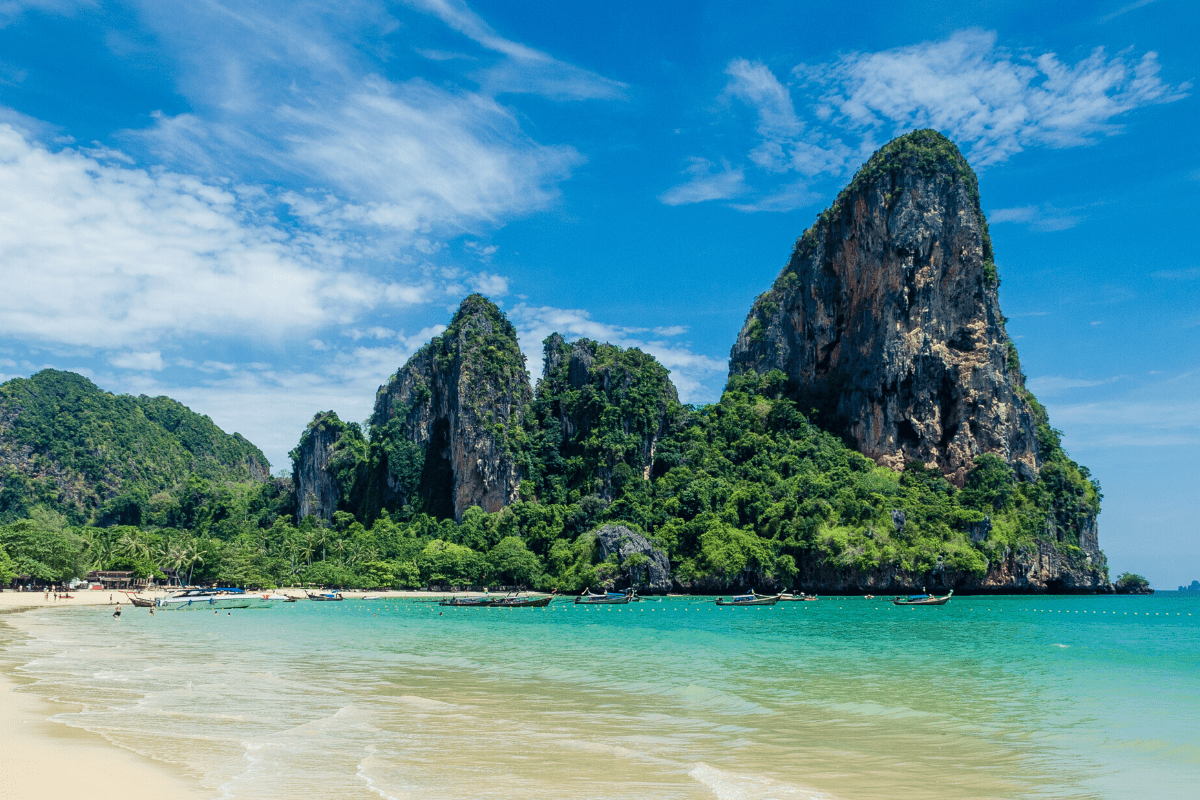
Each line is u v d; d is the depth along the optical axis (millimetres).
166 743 22953
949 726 28859
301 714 28953
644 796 19078
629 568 157250
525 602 119250
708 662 48719
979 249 196250
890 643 63125
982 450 184125
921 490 179375
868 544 157250
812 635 71062
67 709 28125
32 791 17422
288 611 108375
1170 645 62281
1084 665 48125
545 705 32469
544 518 187000
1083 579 176000
